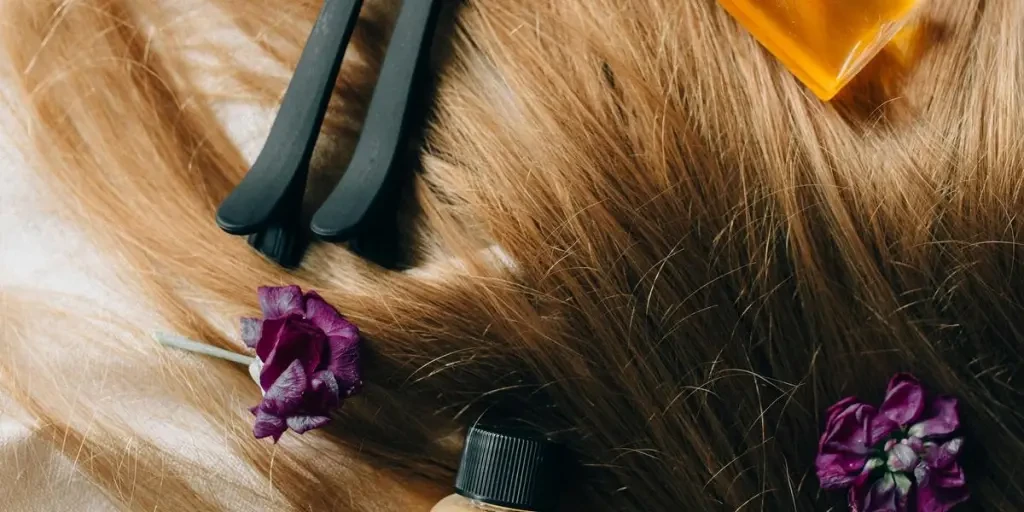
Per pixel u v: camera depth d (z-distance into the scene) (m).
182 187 0.41
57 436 0.42
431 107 0.39
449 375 0.39
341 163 0.41
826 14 0.36
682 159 0.38
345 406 0.40
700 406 0.37
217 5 0.42
